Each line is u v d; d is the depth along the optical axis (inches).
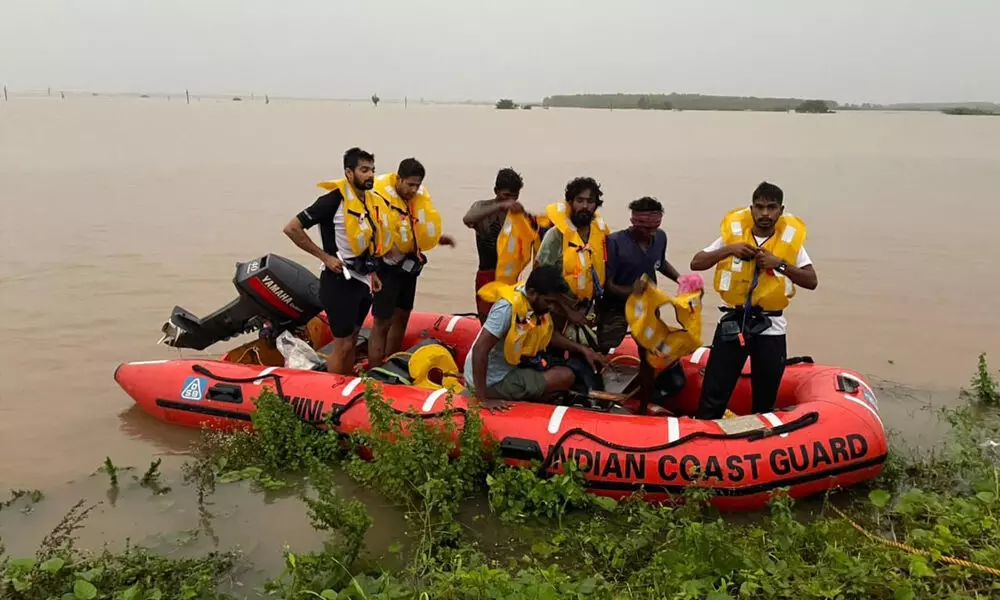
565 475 183.9
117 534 177.8
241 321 260.5
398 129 1902.1
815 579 141.7
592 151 1277.1
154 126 1765.5
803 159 1183.6
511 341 197.9
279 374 228.2
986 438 223.8
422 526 175.9
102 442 225.5
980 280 407.5
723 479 180.9
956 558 148.3
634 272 216.7
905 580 139.3
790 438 185.0
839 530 159.5
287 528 180.5
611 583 149.9
